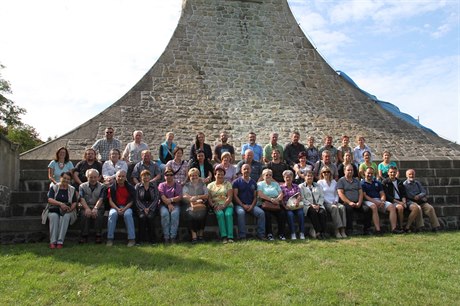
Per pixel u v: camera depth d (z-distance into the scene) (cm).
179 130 1466
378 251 704
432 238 820
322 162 963
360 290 519
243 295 500
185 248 706
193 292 505
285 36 1758
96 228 767
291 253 675
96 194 788
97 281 538
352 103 1692
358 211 912
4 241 761
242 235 816
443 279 564
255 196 841
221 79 1614
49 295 499
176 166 901
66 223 729
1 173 823
